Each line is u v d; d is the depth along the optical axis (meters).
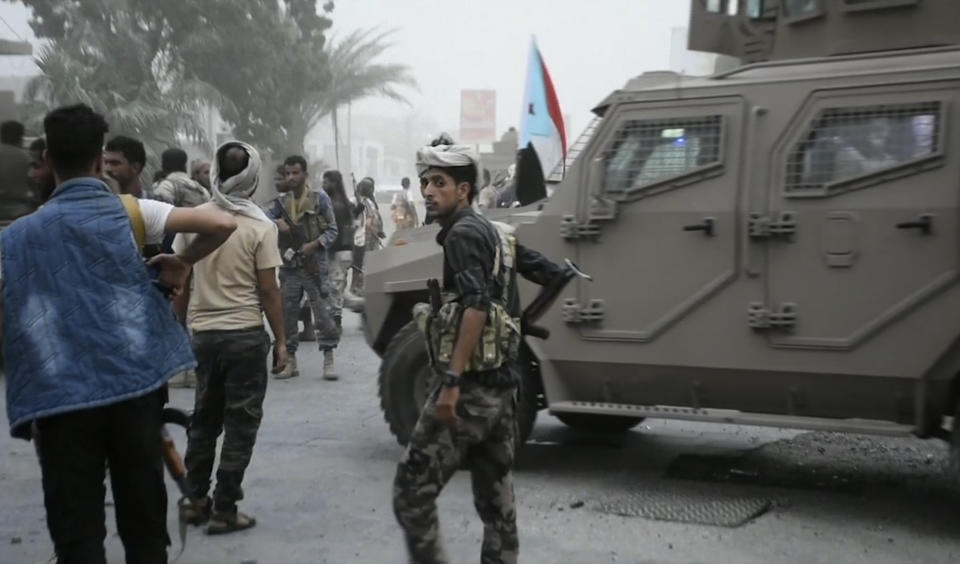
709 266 5.97
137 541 3.80
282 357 5.63
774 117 5.87
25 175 10.12
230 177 5.45
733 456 7.20
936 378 5.50
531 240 6.44
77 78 23.22
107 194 3.73
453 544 5.37
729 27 6.92
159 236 3.80
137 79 26.28
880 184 5.57
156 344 3.66
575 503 6.03
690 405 6.25
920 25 6.01
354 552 5.25
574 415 7.79
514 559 4.24
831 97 5.76
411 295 7.18
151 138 24.39
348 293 16.20
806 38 6.52
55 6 25.53
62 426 3.60
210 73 28.66
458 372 3.96
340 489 6.35
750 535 5.52
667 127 6.13
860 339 5.62
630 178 6.19
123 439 3.70
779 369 5.83
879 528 5.64
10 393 3.60
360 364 10.94
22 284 3.59
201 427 5.57
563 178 6.40
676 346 6.09
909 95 5.59
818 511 5.95
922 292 5.47
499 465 4.18
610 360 6.27
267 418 8.34
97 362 3.55
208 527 5.52
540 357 6.44
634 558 5.16
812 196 5.70
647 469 6.88
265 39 28.89
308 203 10.03
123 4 26.19
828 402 5.85
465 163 4.09
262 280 5.45
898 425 5.70
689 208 6.00
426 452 4.10
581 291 6.32
